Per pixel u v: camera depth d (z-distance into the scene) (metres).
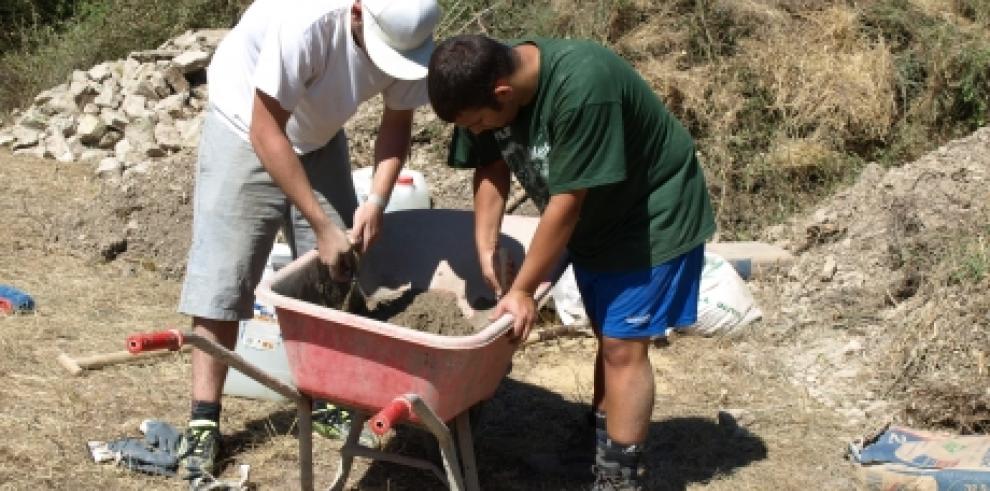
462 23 8.66
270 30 3.97
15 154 8.80
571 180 3.69
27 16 12.10
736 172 7.43
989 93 7.88
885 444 4.65
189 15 10.64
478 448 4.81
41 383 5.12
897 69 7.83
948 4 8.41
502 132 3.89
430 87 3.66
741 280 6.03
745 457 4.80
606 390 4.21
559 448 4.82
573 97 3.62
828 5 8.12
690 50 7.86
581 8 8.16
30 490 4.31
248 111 4.28
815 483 4.60
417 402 3.42
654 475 4.65
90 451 4.55
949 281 5.68
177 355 5.48
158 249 6.62
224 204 4.32
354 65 4.16
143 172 6.84
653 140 3.94
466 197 7.23
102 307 6.05
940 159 6.67
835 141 7.57
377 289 4.49
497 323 3.73
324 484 4.47
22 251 6.70
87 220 6.80
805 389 5.36
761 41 7.84
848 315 5.82
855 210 6.57
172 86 8.98
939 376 5.17
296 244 4.66
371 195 4.25
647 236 4.00
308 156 4.48
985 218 6.13
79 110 9.09
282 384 3.81
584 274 4.18
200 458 4.41
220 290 4.32
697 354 5.70
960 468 4.35
